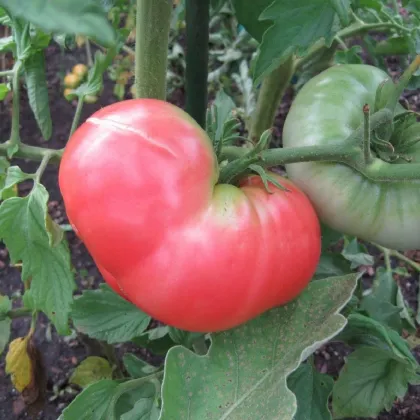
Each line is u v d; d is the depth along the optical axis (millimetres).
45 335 579
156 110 221
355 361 346
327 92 261
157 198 206
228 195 220
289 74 389
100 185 207
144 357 564
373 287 506
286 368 237
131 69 722
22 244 277
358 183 249
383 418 533
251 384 252
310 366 341
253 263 217
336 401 360
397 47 398
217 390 249
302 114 263
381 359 341
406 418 534
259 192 232
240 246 214
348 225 265
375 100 261
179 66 730
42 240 276
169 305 221
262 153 234
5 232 271
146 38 254
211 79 721
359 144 229
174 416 235
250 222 218
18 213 268
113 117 216
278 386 232
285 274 230
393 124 256
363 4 336
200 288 214
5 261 638
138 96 275
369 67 275
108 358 525
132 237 209
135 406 336
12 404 538
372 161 230
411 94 751
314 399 335
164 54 262
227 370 255
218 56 724
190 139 216
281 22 215
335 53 371
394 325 396
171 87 733
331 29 220
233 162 236
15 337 578
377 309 398
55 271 289
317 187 255
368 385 354
